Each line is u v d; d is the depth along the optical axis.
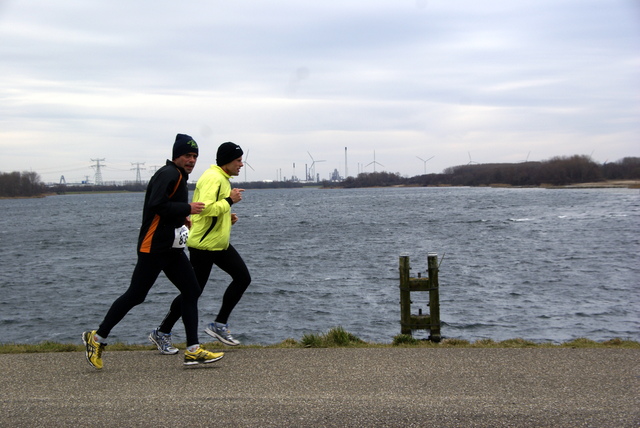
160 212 5.75
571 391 4.88
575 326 13.96
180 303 6.52
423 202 97.50
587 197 100.75
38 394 5.02
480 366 5.74
